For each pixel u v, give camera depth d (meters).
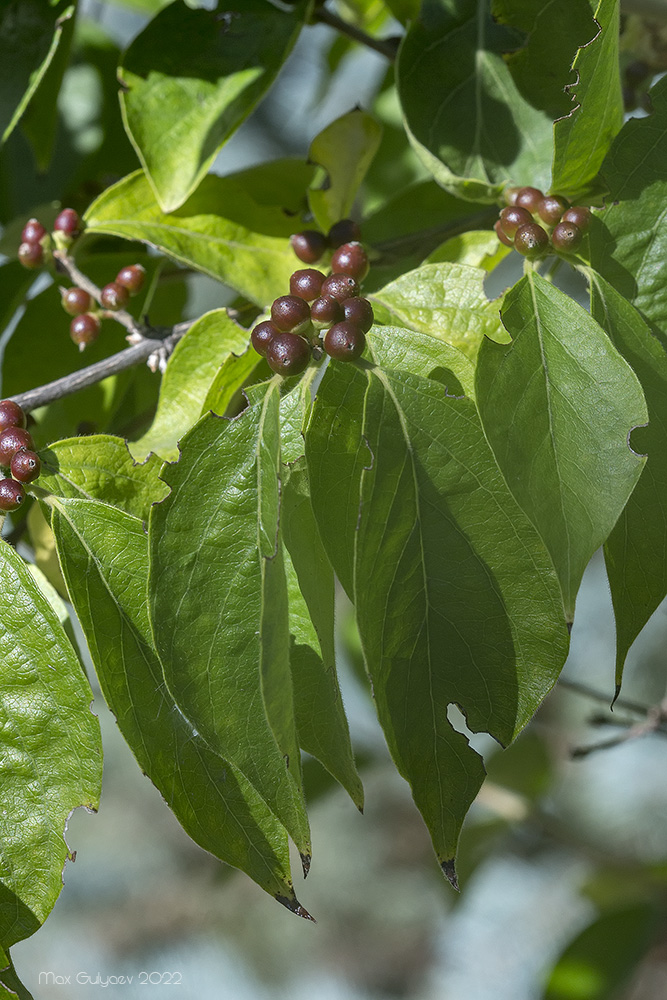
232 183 0.52
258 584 0.43
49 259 0.52
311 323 0.44
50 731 0.44
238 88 0.51
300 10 0.51
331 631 0.44
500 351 0.44
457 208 0.55
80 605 0.44
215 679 0.43
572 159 0.46
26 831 0.44
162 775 0.44
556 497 0.43
